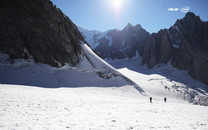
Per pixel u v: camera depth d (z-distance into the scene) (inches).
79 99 890.7
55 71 2188.7
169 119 581.9
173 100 2267.5
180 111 799.1
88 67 2773.1
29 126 392.2
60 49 2640.3
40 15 2741.1
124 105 842.8
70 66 2475.4
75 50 2891.2
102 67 2874.0
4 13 2445.9
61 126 413.1
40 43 2481.5
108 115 579.8
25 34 2432.3
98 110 657.0
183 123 530.9
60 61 2529.5
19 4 2647.6
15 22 2452.0
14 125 389.1
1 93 748.0
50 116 502.6
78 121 471.2
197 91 3161.9
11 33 2346.2
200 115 711.1
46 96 852.0
